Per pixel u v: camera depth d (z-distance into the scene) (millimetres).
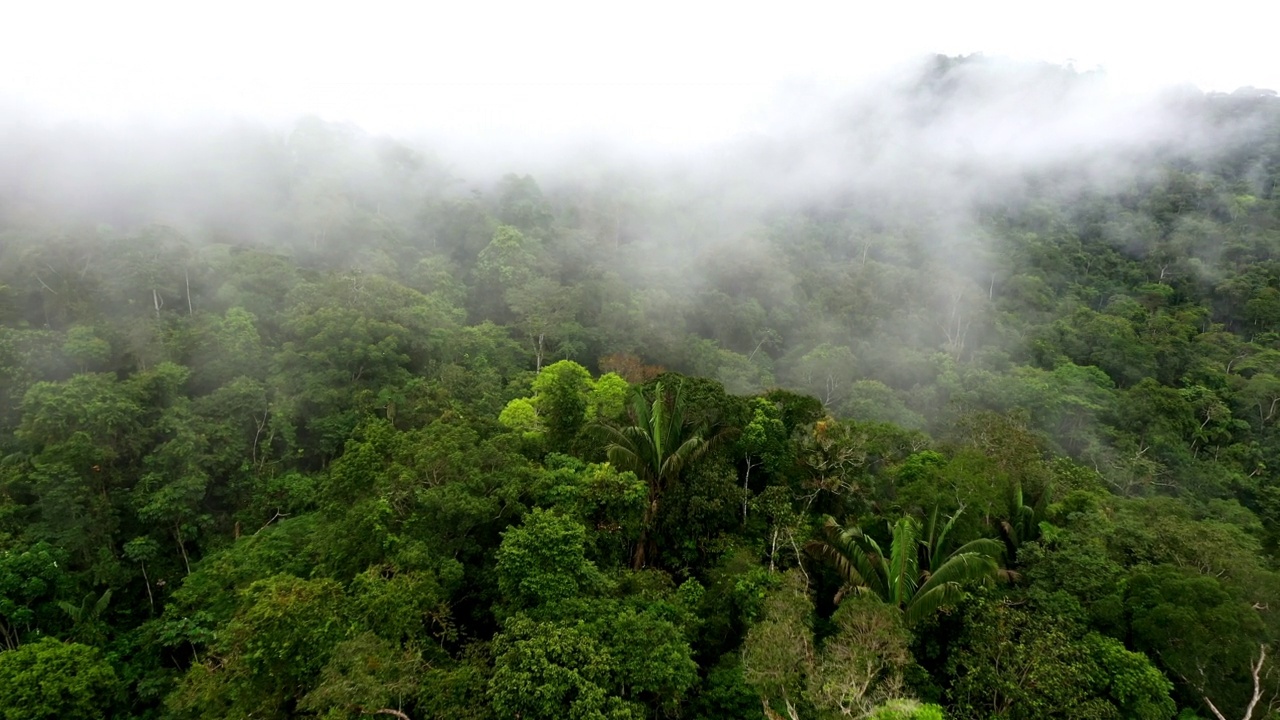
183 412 31531
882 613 15414
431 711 13070
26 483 26891
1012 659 15438
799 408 26203
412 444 21109
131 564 27141
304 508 31453
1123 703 14617
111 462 28641
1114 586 17891
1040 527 21219
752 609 17594
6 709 16516
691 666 14547
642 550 21609
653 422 22125
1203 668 15203
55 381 32594
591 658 13562
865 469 25219
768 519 21766
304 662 13445
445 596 16703
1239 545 19844
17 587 22719
